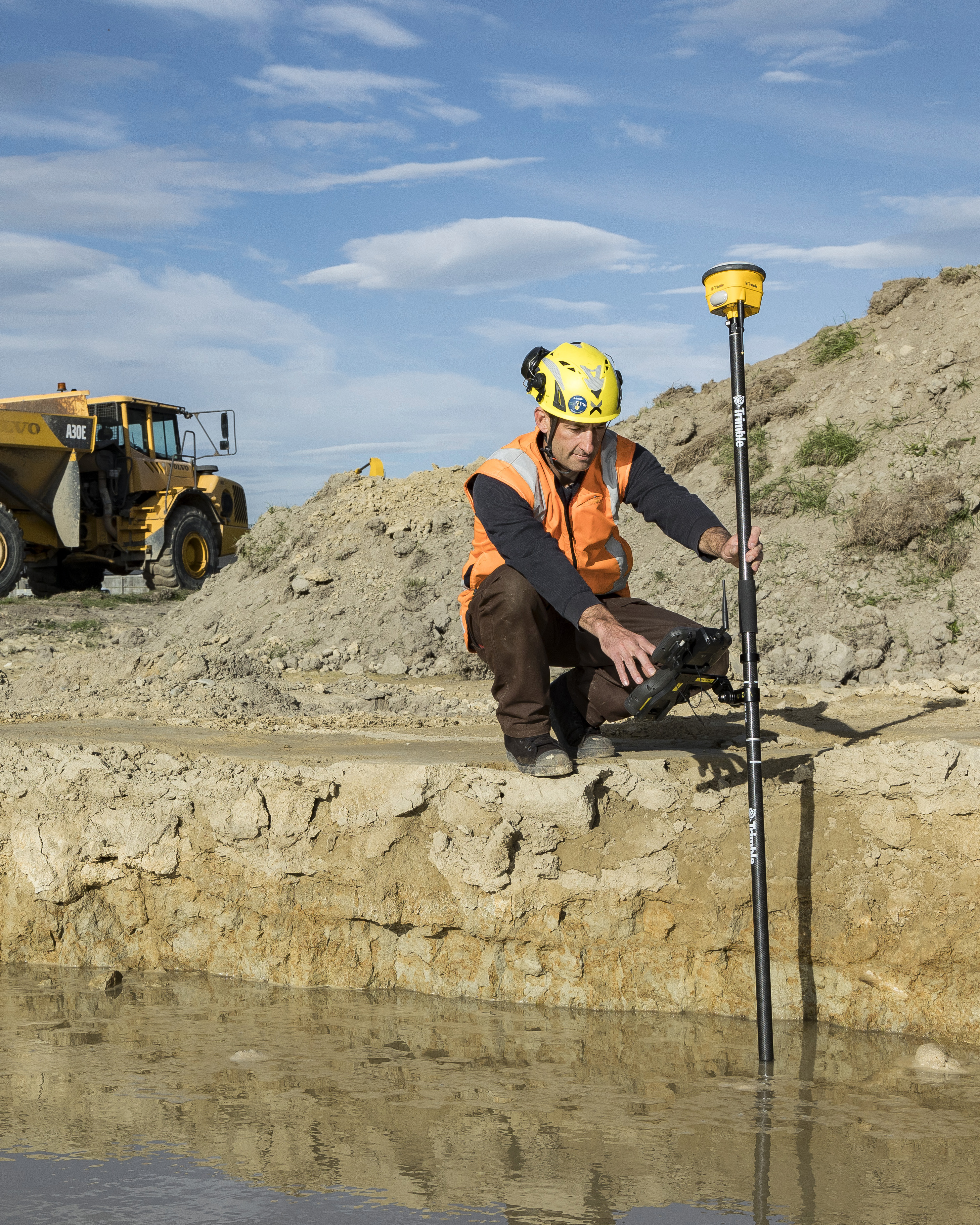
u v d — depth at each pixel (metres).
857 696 6.59
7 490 16.83
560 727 4.33
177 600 17.92
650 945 3.99
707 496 11.20
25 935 4.57
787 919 3.92
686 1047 3.46
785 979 3.90
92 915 4.55
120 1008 3.86
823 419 11.30
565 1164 2.49
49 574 19.06
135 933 4.51
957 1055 3.42
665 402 13.67
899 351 11.70
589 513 3.88
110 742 4.83
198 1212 2.24
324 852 4.24
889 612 8.98
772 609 9.45
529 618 3.86
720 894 3.93
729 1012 3.92
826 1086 3.05
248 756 4.66
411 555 12.09
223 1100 2.89
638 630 3.89
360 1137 2.64
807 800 3.97
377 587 11.77
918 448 10.27
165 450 19.53
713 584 10.08
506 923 4.04
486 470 3.78
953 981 3.74
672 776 4.07
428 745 5.19
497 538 3.64
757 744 3.28
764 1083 3.08
